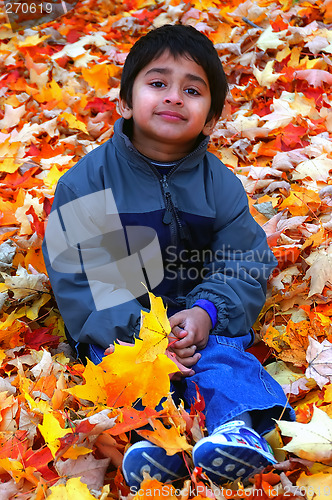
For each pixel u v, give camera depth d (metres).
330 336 1.99
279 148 2.88
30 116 3.16
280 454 1.60
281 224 2.42
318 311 2.16
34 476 1.48
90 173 1.91
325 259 2.18
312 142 2.83
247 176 2.69
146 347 1.54
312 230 2.40
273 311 2.17
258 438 1.52
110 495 1.47
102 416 1.49
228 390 1.60
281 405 1.60
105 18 4.20
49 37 3.82
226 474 1.46
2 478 1.52
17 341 1.96
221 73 1.97
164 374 1.56
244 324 1.86
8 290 2.15
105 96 3.28
